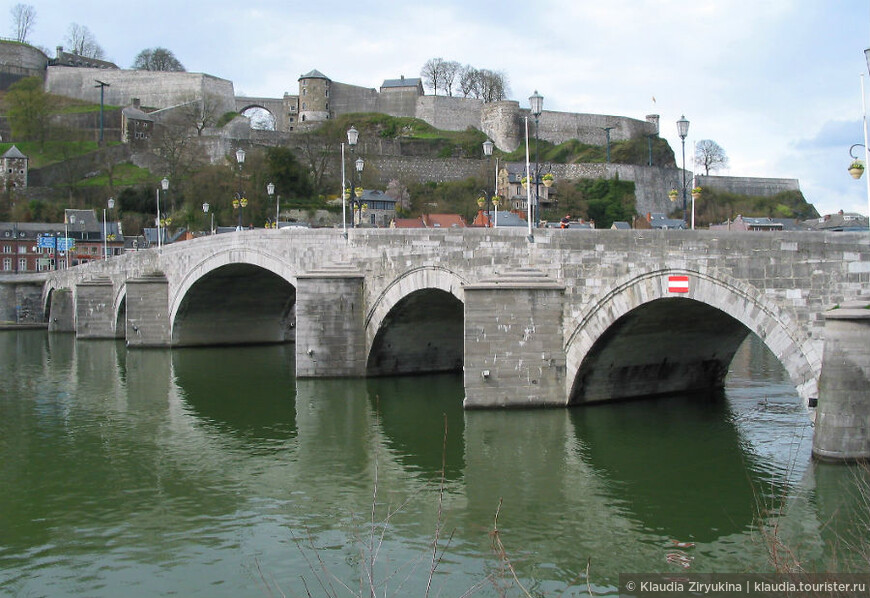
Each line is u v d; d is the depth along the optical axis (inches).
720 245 1076.5
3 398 1740.9
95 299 3019.2
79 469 1173.1
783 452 1136.2
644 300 1186.6
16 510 1000.2
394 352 1790.1
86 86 6510.8
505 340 1347.2
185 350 2532.0
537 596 741.9
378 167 5315.0
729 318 1333.7
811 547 806.5
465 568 807.1
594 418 1327.5
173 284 2544.3
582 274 1302.9
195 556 855.7
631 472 1075.3
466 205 4832.7
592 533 880.9
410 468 1128.8
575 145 5910.4
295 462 1182.3
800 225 3499.0
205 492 1057.5
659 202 5236.2
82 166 5718.5
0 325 3722.9
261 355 2389.3
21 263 4736.7
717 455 1137.4
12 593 778.2
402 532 903.7
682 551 828.0
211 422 1453.0
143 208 5241.1
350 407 1510.8
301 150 5438.0
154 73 6382.9
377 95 6412.4
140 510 994.1
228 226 4534.9
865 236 945.5
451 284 1496.1
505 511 951.6
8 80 6697.8
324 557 844.0
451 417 1393.9
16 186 5447.8
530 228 1364.4
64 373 2105.1
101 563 842.8
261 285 2449.6
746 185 5492.1
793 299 1001.5
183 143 5467.5
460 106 6264.8
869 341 916.0
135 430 1408.7
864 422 916.0
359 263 1764.3
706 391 1567.4
